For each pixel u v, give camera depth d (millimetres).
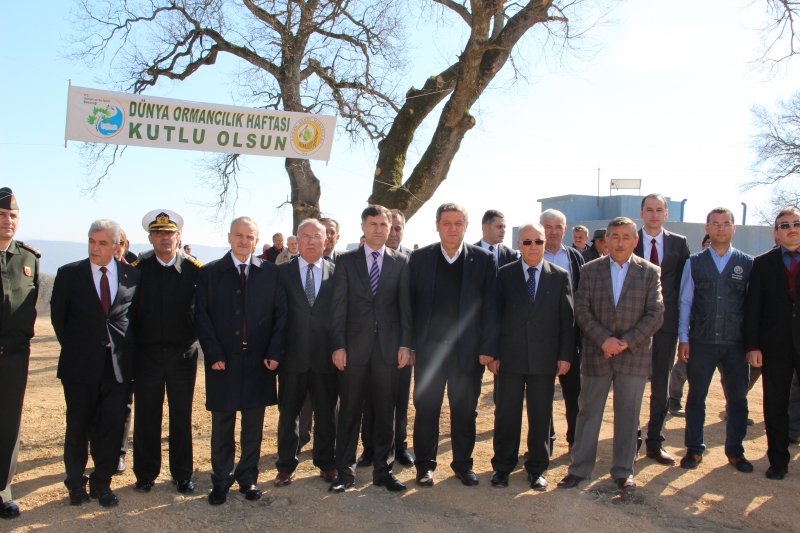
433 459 4633
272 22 10258
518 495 4352
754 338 4770
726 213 4934
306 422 5559
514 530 3779
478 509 4102
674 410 6645
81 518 3936
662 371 5078
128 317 4312
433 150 7910
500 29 8680
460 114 7602
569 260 5512
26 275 4102
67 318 4211
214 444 4281
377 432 4520
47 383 8227
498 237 5395
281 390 4664
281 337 4430
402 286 4539
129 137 6172
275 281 4492
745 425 4914
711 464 4996
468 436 4574
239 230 4375
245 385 4270
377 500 4258
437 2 8703
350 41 11727
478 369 4543
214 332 4266
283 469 4594
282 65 10484
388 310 4488
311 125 6668
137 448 4418
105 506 4117
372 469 4965
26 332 4082
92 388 4184
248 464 4320
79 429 4160
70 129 5992
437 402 4543
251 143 6543
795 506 4133
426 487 4504
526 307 4539
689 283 5070
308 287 4672
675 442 5621
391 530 3770
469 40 7062
